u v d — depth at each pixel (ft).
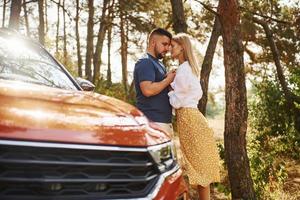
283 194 26.25
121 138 9.01
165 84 16.81
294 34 81.46
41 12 70.95
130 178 8.70
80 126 8.75
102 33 92.63
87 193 8.09
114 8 95.86
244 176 21.06
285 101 46.03
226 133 21.21
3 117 8.06
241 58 20.88
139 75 17.03
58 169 7.93
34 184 7.66
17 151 7.72
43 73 13.41
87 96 11.13
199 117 17.21
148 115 17.26
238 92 20.84
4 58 13.20
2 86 9.77
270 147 39.83
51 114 8.81
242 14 44.47
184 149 17.35
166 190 9.46
